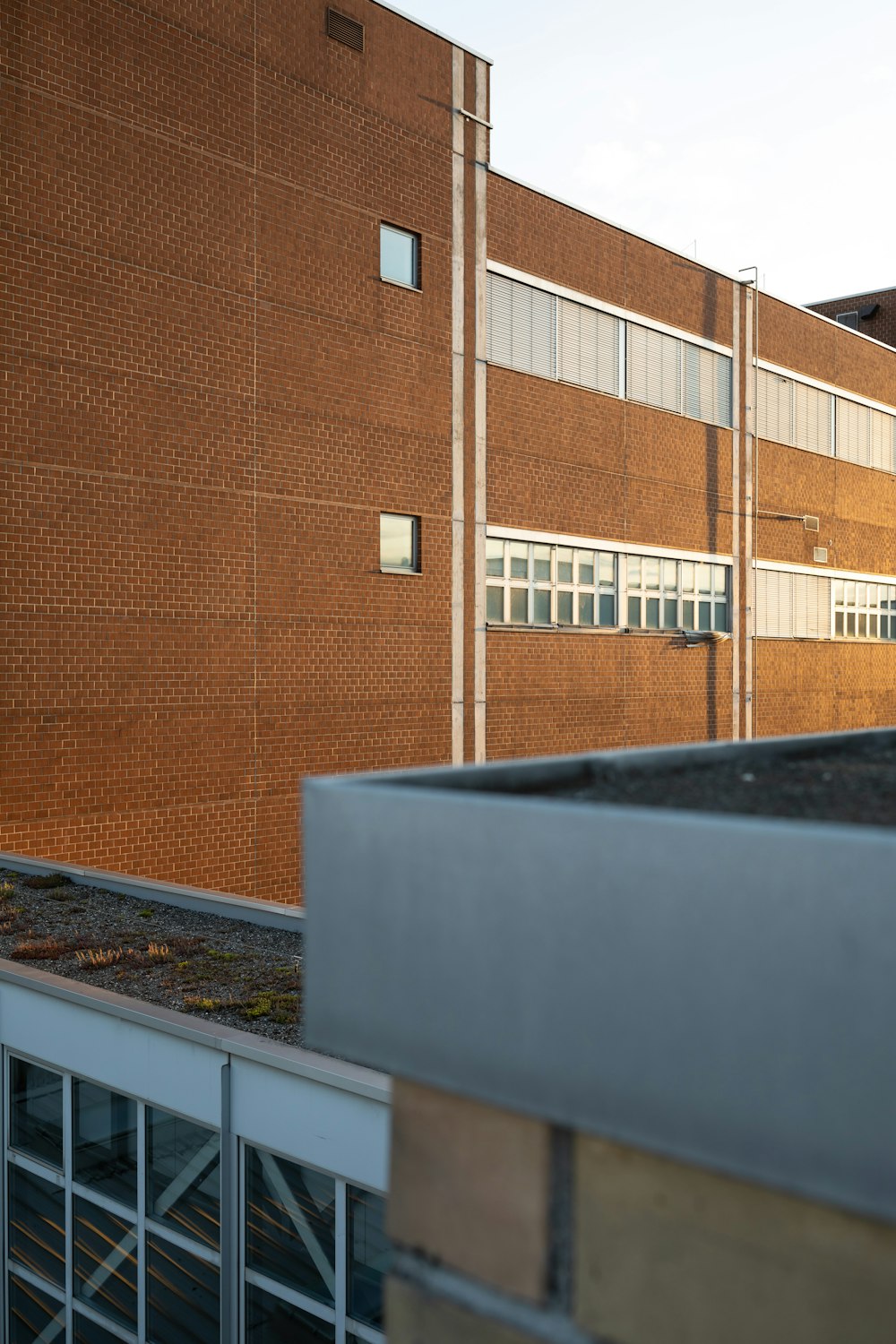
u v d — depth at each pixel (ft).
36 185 49.83
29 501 49.67
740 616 93.71
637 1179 3.75
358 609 63.67
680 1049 3.41
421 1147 4.37
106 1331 25.21
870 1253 3.24
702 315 90.02
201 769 56.18
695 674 88.89
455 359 69.46
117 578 52.80
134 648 53.47
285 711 59.98
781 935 3.20
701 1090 3.36
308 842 4.53
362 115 63.87
